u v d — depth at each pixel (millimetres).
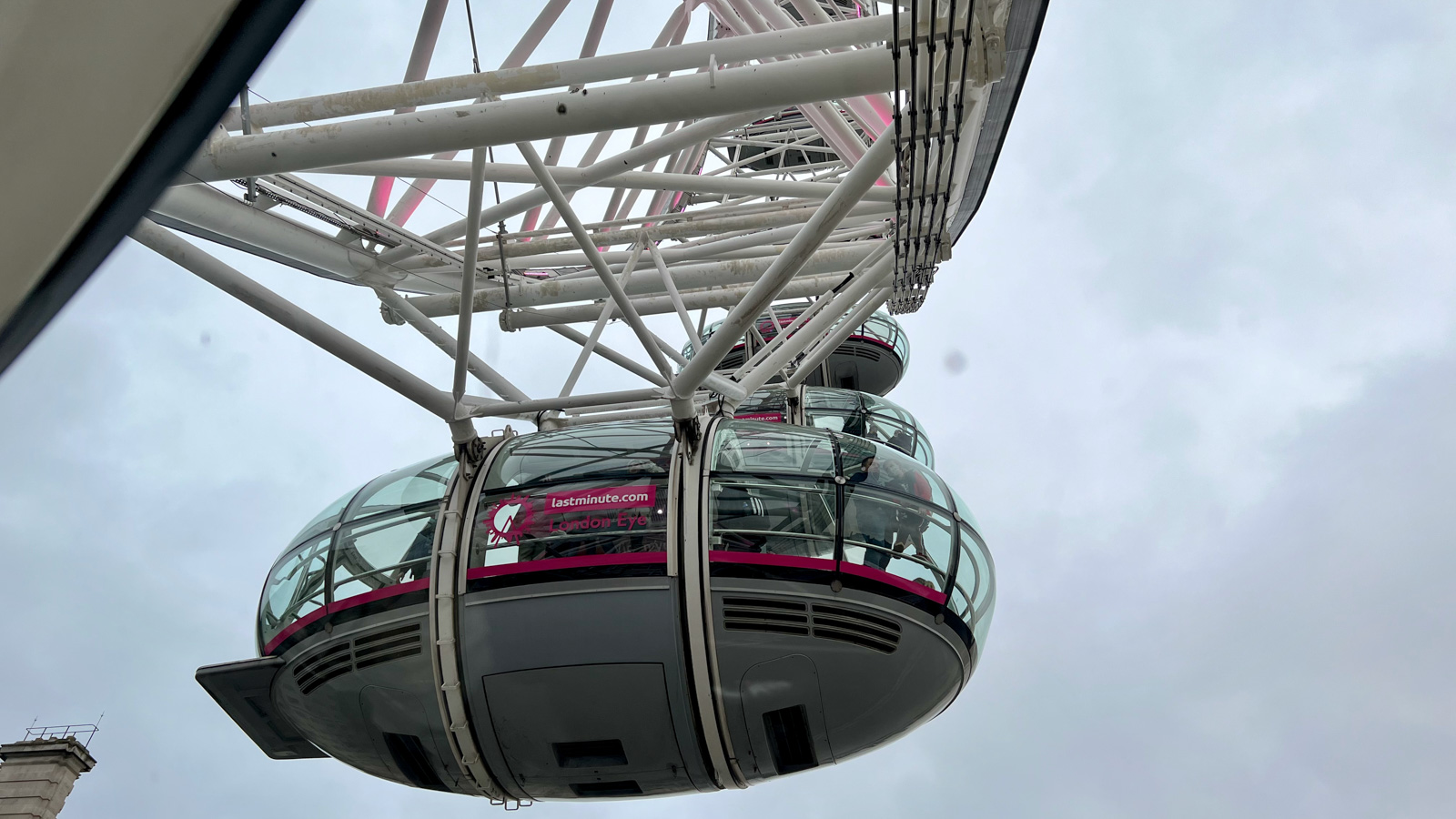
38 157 2471
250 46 2424
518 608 11234
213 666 12516
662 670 11125
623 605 11109
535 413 14211
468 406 13195
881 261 15125
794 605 11180
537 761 11922
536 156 11672
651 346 12859
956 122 8578
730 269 17984
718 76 8266
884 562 11570
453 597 11414
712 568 11188
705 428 12641
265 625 12844
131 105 2424
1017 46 9664
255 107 10414
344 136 8398
